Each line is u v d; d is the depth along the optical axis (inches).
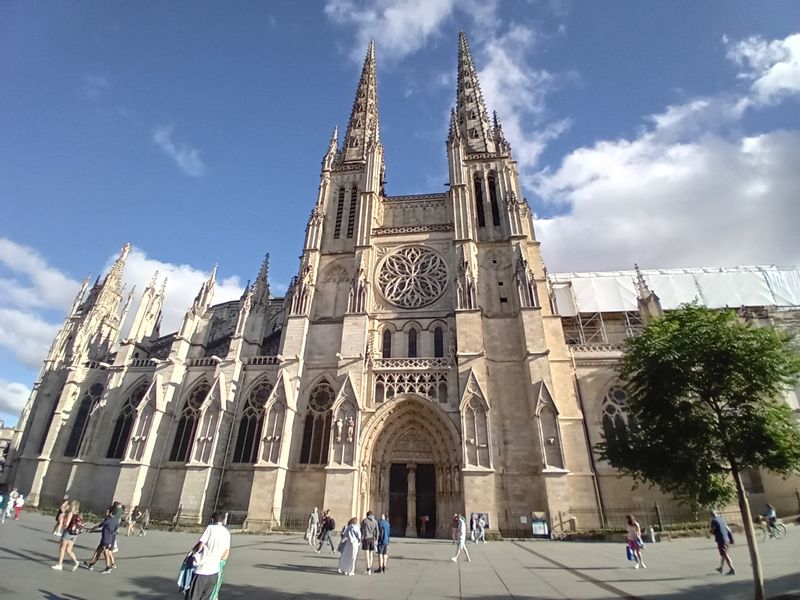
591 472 1630.2
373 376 1847.9
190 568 417.1
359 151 2832.2
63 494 2070.6
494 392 1806.1
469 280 1975.9
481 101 2984.7
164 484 1883.6
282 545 1256.8
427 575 765.9
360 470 1668.3
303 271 2210.9
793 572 703.7
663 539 1392.7
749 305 2498.8
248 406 2007.9
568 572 785.6
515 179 2456.9
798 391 1706.4
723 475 751.1
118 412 2169.0
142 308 2486.5
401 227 2327.8
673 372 675.4
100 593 535.8
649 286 2669.8
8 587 530.0
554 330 1953.7
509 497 1603.1
